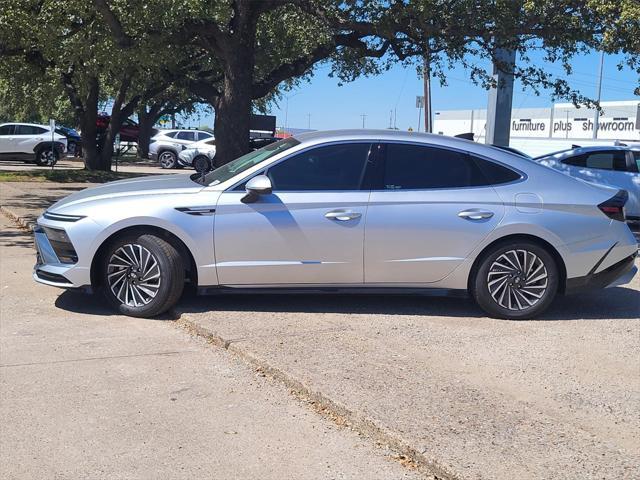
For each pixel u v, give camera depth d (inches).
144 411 166.2
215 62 708.7
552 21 489.4
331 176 243.3
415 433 150.0
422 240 241.9
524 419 160.4
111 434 154.2
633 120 2180.1
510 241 245.3
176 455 145.3
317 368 187.9
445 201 242.5
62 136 1069.1
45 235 247.0
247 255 239.1
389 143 246.5
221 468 140.2
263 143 971.3
